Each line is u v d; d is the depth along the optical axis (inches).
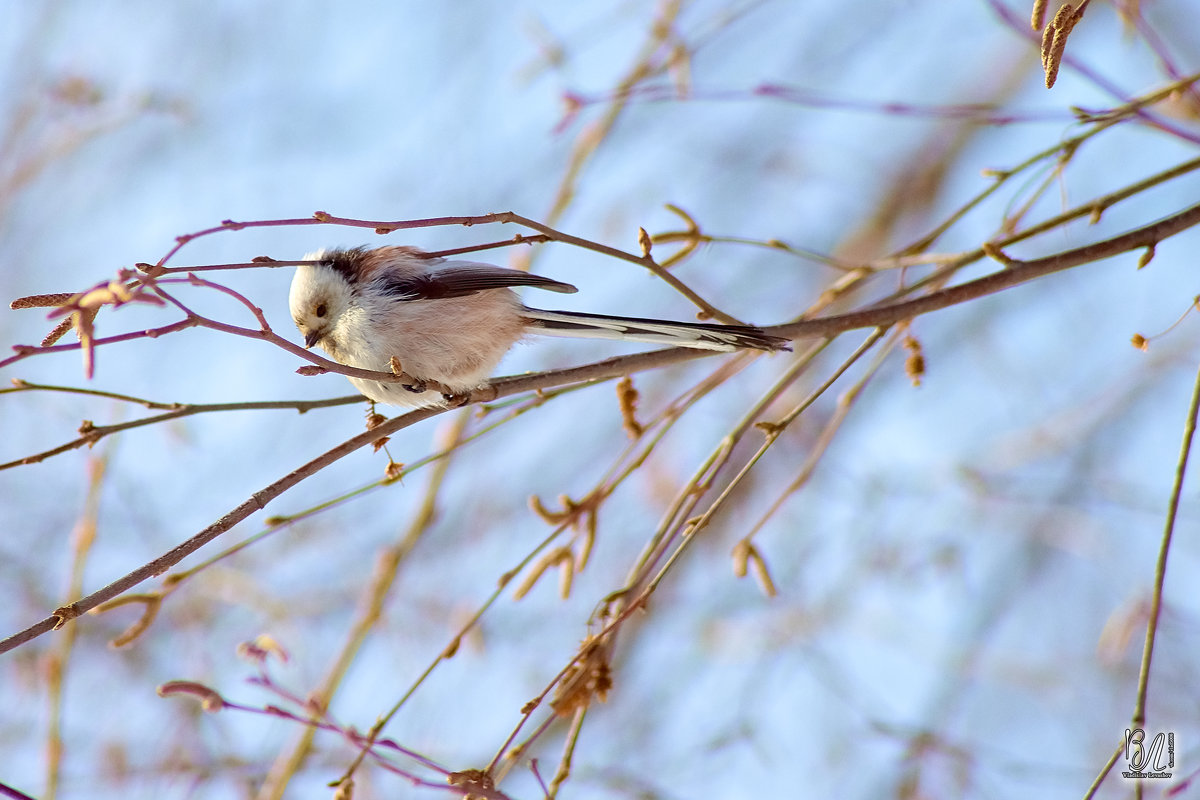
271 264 257.0
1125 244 313.4
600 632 310.7
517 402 347.6
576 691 294.7
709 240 333.4
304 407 314.2
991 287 321.7
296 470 297.1
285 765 416.8
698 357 346.3
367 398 356.2
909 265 347.6
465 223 267.9
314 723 293.4
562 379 344.2
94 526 419.2
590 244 293.4
